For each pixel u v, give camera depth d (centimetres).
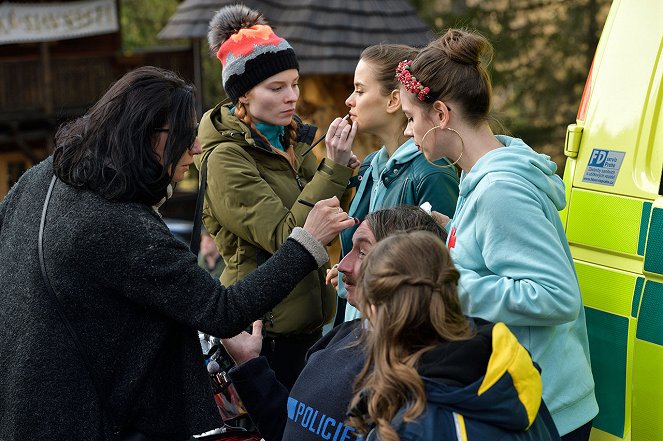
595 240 290
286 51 324
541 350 242
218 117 336
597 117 304
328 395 211
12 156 1850
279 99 322
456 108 248
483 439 177
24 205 243
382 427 177
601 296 284
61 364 227
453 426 177
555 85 1409
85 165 230
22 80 1767
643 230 271
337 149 306
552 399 243
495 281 232
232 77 322
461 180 255
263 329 319
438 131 252
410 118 257
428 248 186
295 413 217
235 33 330
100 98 242
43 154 1877
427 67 249
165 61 1878
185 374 239
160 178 234
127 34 2366
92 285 228
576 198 302
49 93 1784
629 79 296
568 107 1402
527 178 239
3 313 236
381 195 318
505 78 1425
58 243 228
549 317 229
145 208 235
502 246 232
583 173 302
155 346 234
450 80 246
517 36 1425
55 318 228
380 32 1022
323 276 333
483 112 249
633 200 277
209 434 275
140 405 236
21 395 228
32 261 232
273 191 323
